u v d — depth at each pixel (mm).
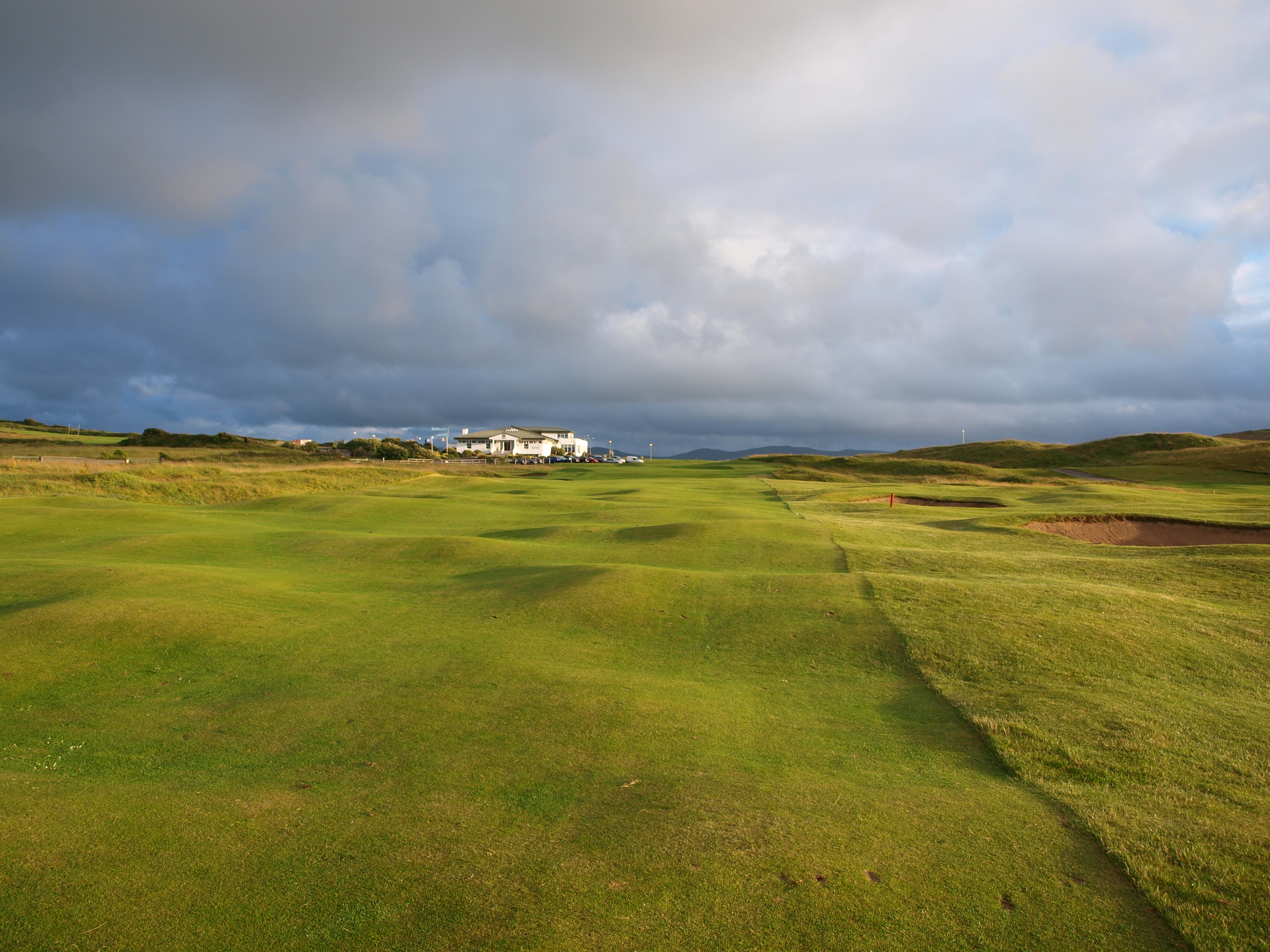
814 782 8695
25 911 5801
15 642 13406
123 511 32219
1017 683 12633
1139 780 8906
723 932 5711
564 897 6129
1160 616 16609
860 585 18984
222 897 6059
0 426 116562
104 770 8820
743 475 88125
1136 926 5984
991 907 6160
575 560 24312
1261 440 123562
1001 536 31828
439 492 53438
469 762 9086
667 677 12953
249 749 9500
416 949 5438
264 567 22500
